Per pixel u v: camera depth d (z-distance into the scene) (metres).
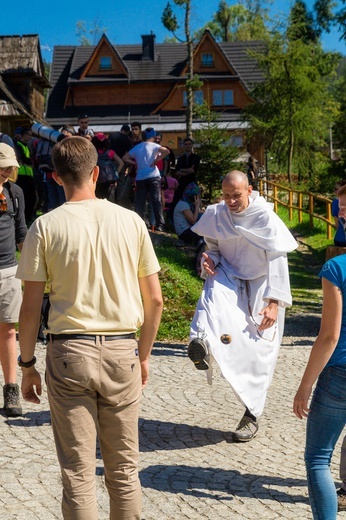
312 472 3.75
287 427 6.00
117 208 3.52
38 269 3.38
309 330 10.59
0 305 5.93
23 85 33.88
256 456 5.32
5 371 6.06
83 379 3.31
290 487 4.74
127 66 56.38
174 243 14.66
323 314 3.65
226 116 54.09
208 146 25.44
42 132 13.78
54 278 3.39
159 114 54.84
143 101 55.69
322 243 20.78
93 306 3.36
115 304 3.39
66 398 3.34
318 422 3.76
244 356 5.64
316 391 3.79
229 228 5.75
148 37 56.94
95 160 3.56
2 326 6.01
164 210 17.31
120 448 3.44
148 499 4.51
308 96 41.44
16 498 4.47
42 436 5.60
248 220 5.71
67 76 57.81
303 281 15.75
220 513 4.33
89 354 3.32
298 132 41.56
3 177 5.80
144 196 15.12
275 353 5.84
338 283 3.61
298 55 41.22
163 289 11.15
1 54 34.22
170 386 7.15
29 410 6.22
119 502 3.44
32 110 34.28
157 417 6.20
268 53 42.47
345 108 41.84
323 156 44.47
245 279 5.81
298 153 42.78
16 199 5.91
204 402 6.66
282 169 44.03
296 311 12.18
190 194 14.93
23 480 4.75
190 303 10.91
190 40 35.00
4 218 5.81
